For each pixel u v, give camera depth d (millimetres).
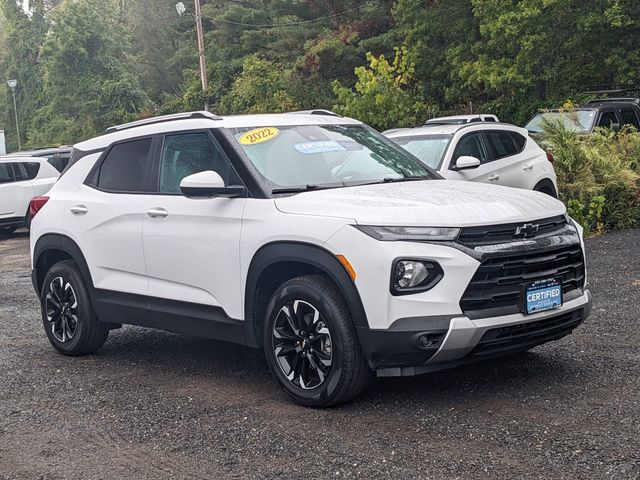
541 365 6113
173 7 70312
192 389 6125
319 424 5137
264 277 5707
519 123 25297
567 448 4488
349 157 6344
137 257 6578
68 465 4781
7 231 21625
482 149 11398
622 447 4457
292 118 6648
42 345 7926
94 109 62000
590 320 7449
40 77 76688
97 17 63594
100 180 7133
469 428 4891
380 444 4738
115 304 6793
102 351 7555
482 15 25250
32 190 20125
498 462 4367
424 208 5188
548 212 5504
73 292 7246
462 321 4914
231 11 51406
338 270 5160
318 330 5324
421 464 4410
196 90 52312
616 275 9445
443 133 11328
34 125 72938
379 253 5004
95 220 6945
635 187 13445
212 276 5988
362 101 19781
